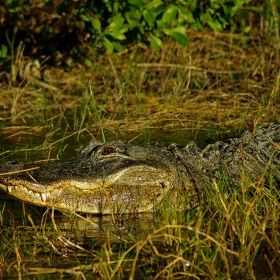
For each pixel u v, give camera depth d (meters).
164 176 9.94
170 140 13.36
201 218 8.49
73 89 17.05
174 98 15.80
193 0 16.78
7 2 16.80
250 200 9.30
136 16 16.47
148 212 9.95
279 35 19.44
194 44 19.28
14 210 10.06
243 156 10.24
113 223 9.38
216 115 14.75
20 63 17.55
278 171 10.75
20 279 7.31
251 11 19.89
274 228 8.41
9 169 9.55
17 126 14.53
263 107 14.75
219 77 17.42
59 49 18.75
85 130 14.22
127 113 15.04
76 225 9.27
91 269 7.57
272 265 7.68
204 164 10.52
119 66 17.97
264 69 17.48
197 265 7.48
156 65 17.36
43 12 18.19
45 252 8.10
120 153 9.96
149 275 7.45
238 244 8.14
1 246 8.35
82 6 16.70
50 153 12.62
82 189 9.58
